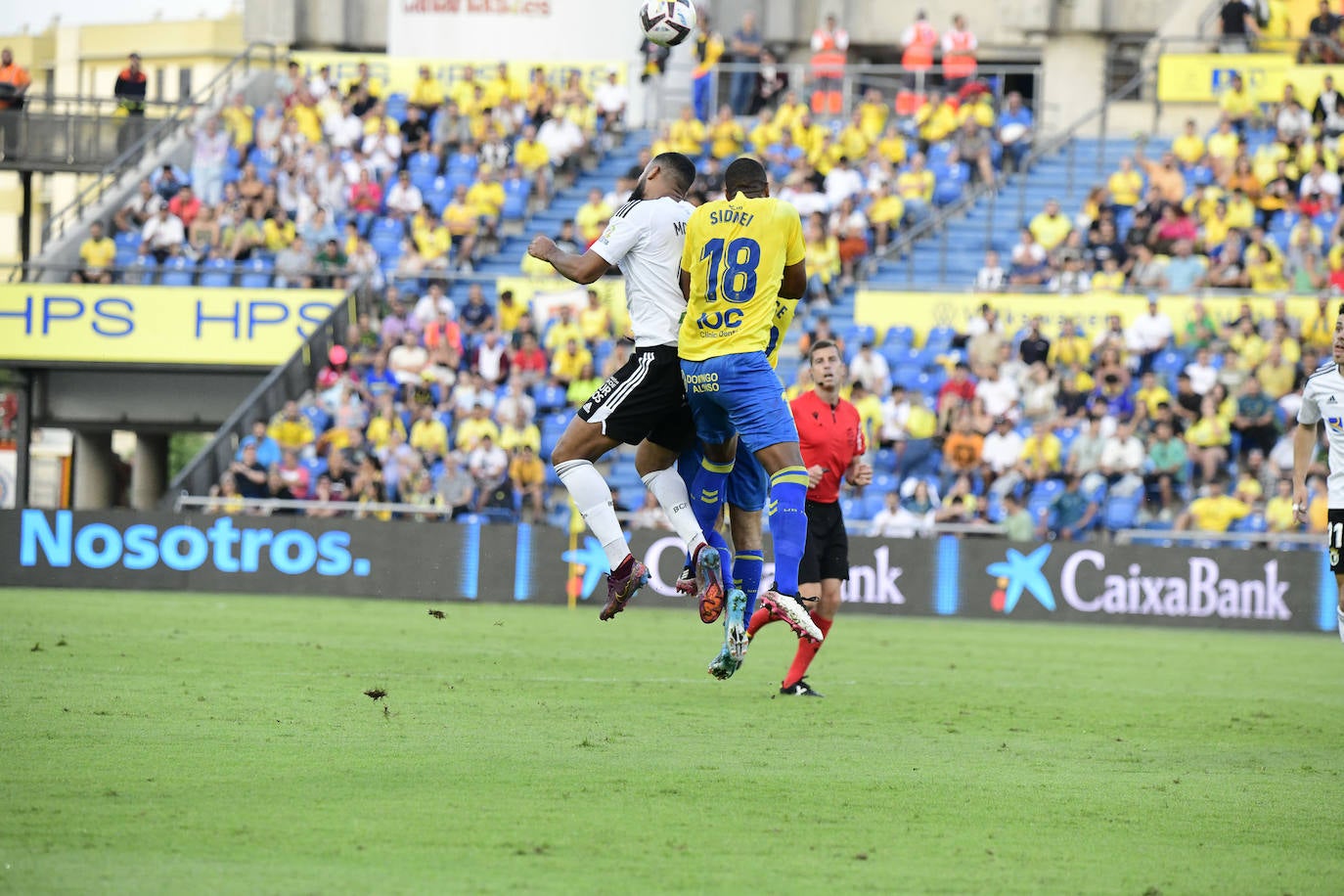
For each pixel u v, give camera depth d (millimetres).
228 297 66125
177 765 18531
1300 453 26406
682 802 17281
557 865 14242
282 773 18234
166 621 39719
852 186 70500
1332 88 70000
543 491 58438
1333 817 17703
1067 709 27625
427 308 63625
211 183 74375
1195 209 66375
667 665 32875
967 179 72562
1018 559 50688
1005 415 57844
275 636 36719
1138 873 14734
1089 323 60719
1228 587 49719
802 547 21062
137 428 74625
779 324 22203
